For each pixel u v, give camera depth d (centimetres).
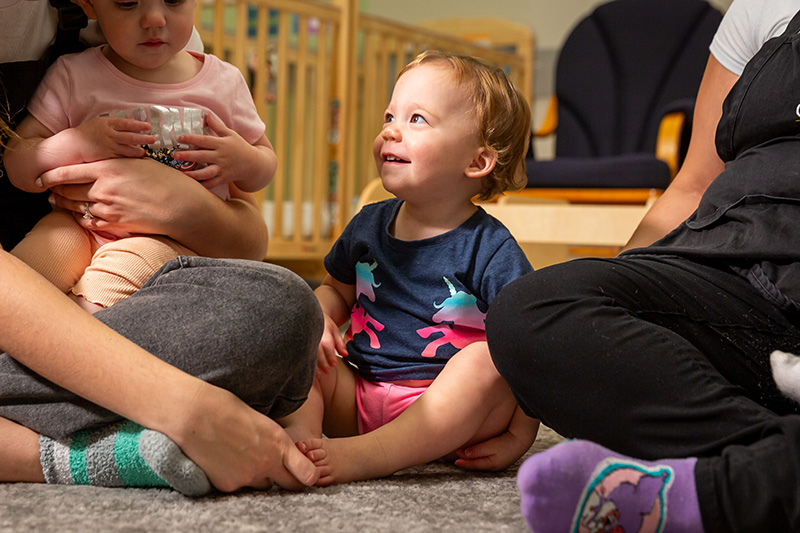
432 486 80
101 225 86
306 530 62
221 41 257
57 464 74
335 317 104
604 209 185
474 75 101
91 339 69
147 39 90
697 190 108
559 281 76
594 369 70
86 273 83
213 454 69
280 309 73
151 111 92
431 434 84
